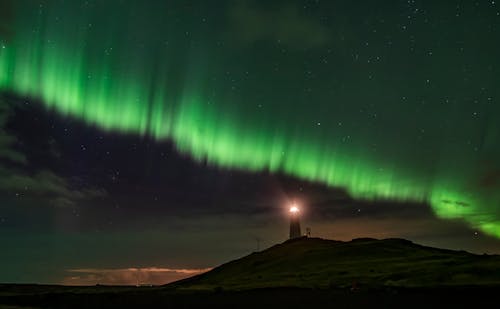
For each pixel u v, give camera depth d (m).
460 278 59.66
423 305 50.94
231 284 83.50
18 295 72.88
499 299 49.91
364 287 60.78
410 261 86.50
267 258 118.06
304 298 60.31
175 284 102.56
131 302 66.50
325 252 109.12
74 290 78.62
